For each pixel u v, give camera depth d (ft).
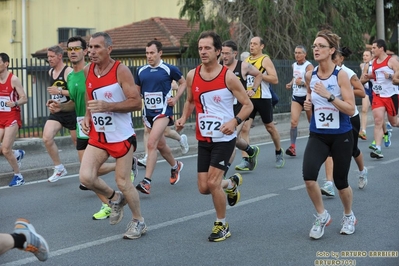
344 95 32.86
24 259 31.78
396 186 49.75
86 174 33.22
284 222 38.73
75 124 51.21
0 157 65.41
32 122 75.82
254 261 30.81
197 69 33.86
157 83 48.78
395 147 73.46
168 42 139.33
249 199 45.73
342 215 39.93
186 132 88.48
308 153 33.68
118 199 35.06
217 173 33.37
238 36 122.83
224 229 34.86
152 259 31.48
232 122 32.91
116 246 33.99
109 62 33.30
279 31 123.65
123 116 33.86
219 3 124.98
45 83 76.69
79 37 41.01
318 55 33.19
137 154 70.23
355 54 138.82
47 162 63.36
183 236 35.86
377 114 62.64
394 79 58.70
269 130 59.26
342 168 33.76
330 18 131.64
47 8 147.43
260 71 57.11
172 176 51.65
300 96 64.90
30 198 48.42
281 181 53.16
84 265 30.71
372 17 164.14
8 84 52.19
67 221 40.27
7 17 141.49
